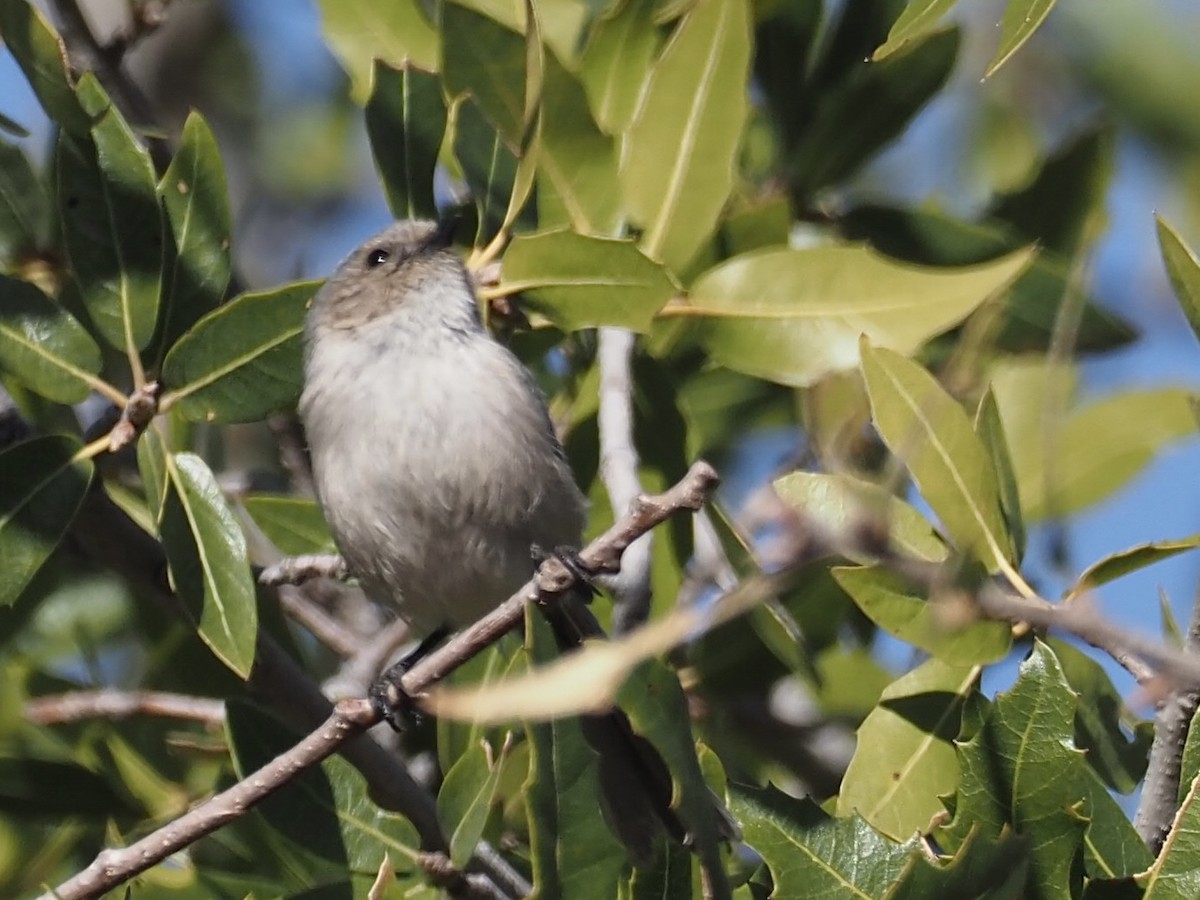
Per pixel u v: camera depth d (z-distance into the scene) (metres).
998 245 11.05
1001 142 14.08
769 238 10.62
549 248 9.91
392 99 10.88
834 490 8.01
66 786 10.49
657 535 10.48
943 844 8.27
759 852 8.11
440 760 10.32
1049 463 7.51
